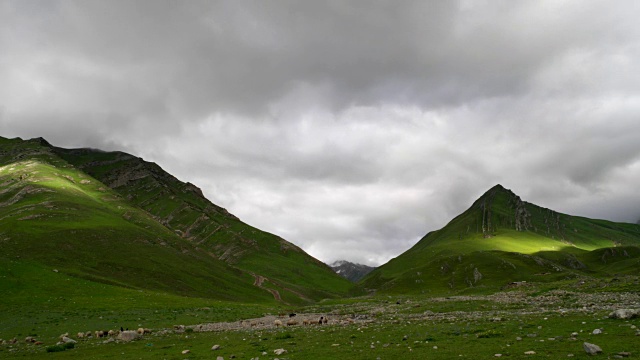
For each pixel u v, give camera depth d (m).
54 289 82.00
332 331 39.88
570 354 19.17
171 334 46.75
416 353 23.45
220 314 78.75
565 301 52.53
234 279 191.25
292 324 54.44
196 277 161.75
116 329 53.03
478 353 21.77
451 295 121.56
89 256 137.88
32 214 163.38
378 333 34.97
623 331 23.72
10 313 62.59
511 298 69.69
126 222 199.62
